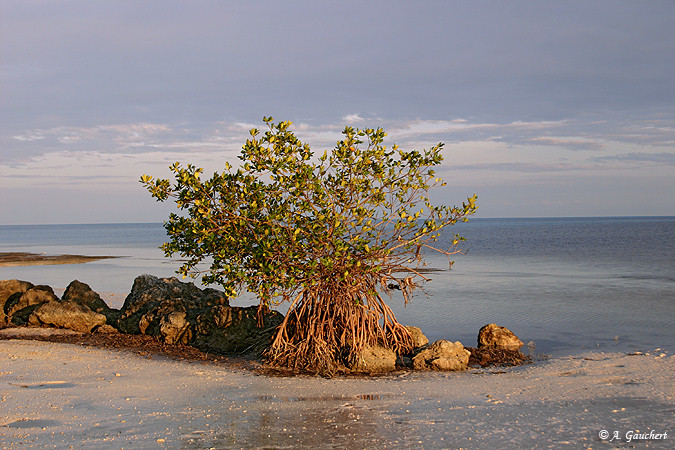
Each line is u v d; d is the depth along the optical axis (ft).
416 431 30.89
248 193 48.16
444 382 44.68
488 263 178.50
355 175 48.26
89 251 279.90
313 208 47.93
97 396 37.65
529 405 36.73
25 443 28.22
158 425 31.53
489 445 28.60
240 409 35.35
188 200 50.14
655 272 148.56
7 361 47.44
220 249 51.19
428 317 81.10
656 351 58.23
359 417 33.68
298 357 50.14
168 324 59.16
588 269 157.48
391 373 49.06
